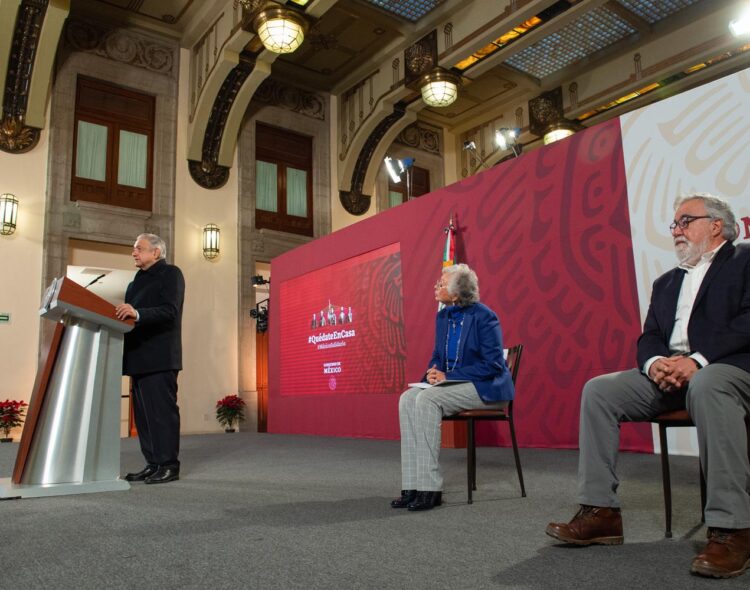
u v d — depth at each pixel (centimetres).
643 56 897
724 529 139
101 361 291
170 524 199
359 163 1064
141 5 860
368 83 1019
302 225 1027
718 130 383
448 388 238
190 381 866
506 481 300
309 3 740
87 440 282
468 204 545
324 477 330
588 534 164
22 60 752
